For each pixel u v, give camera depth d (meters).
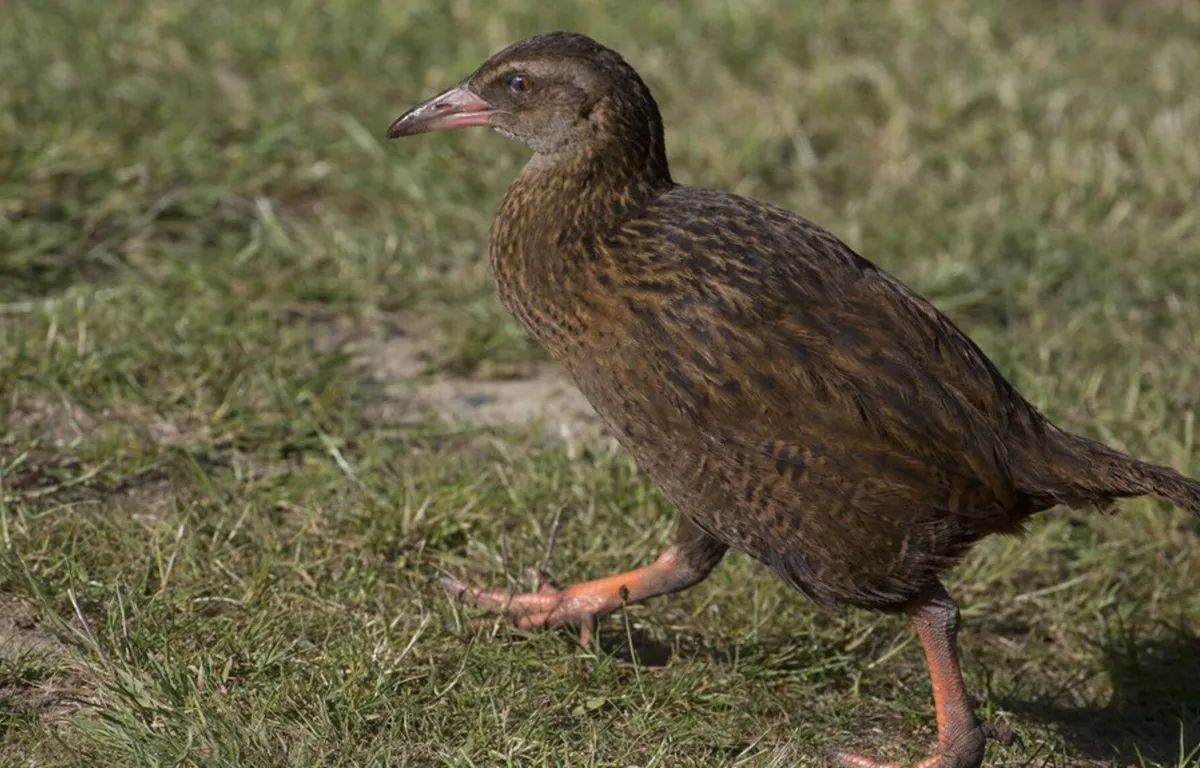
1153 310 13.45
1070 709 9.64
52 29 15.00
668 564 9.34
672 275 8.35
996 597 10.41
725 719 8.88
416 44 15.90
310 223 13.62
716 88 15.95
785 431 8.23
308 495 10.24
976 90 15.85
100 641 8.72
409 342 12.45
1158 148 15.20
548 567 9.91
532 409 11.85
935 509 8.32
